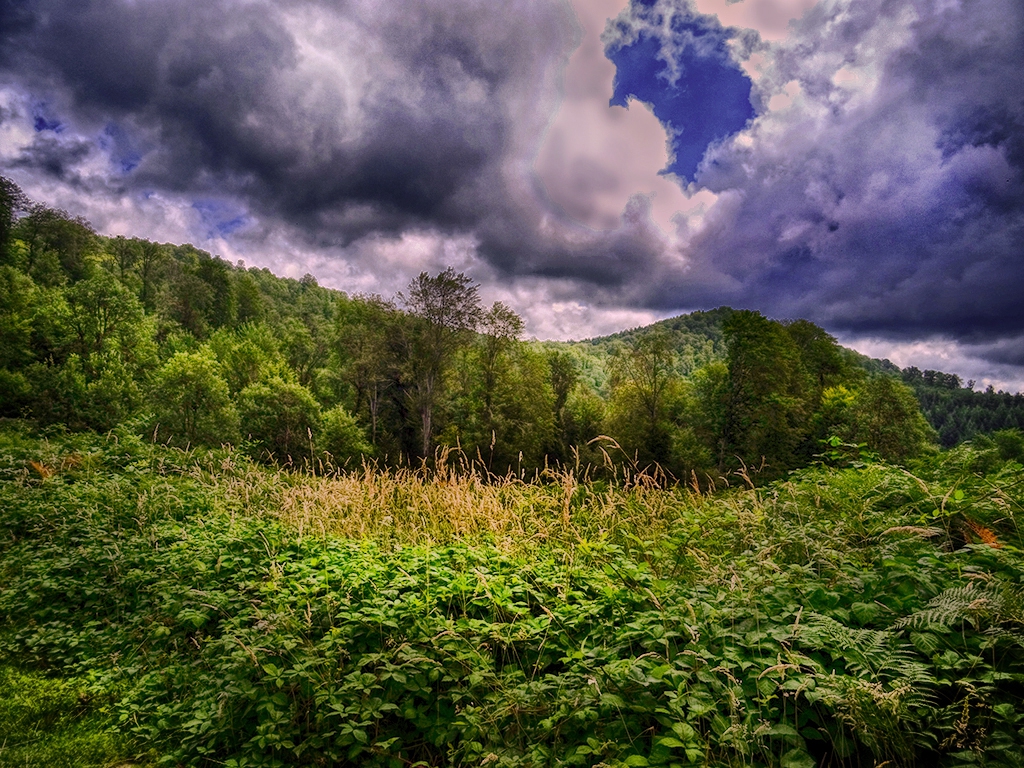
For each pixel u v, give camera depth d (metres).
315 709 3.84
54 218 85.94
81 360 40.97
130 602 6.24
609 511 6.42
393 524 7.47
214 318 98.44
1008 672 2.82
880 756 2.62
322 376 60.69
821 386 50.72
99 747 4.02
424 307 47.47
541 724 3.17
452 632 4.02
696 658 3.20
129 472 12.70
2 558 7.75
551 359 58.31
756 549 4.78
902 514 4.86
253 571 6.05
